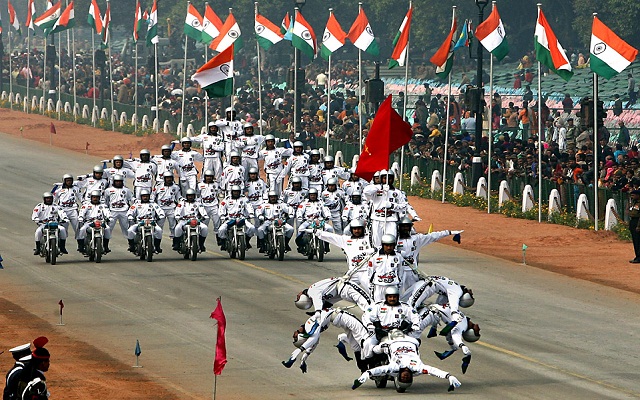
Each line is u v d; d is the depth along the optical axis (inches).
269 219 3462.1
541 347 2369.6
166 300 2817.4
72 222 3503.9
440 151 5012.3
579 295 2945.4
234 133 4042.8
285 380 2073.1
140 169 3693.4
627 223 3924.7
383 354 1985.7
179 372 2122.3
